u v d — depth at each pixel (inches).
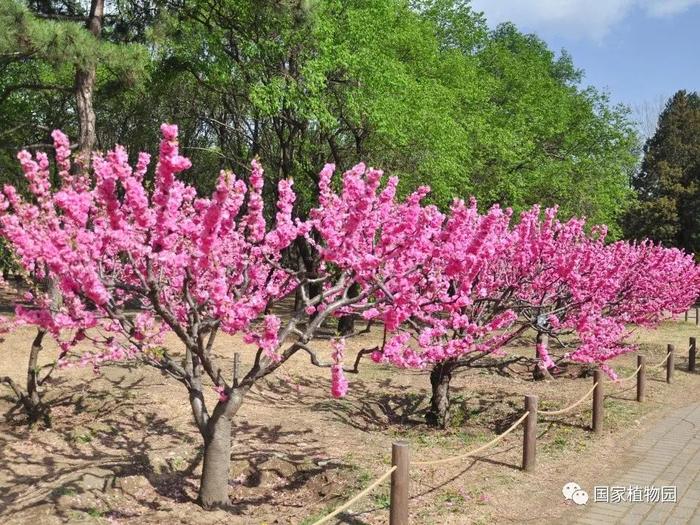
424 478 221.8
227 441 202.1
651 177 1485.0
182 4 523.8
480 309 289.3
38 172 155.9
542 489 216.2
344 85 510.9
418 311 205.3
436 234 197.3
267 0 469.4
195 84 675.4
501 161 682.2
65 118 739.4
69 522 179.9
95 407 292.8
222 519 191.0
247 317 169.9
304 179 572.4
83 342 398.3
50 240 151.0
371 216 202.4
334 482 219.1
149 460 234.4
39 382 270.8
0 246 296.2
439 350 222.7
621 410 338.6
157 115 765.3
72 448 246.7
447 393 313.3
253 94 473.1
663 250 461.1
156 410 293.0
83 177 174.9
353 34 494.6
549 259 292.4
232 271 217.5
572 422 311.4
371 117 474.3
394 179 209.0
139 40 528.7
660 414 337.4
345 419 309.6
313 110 479.5
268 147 637.9
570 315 321.1
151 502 202.7
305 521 187.5
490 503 199.5
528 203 751.7
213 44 514.9
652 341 620.7
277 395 345.1
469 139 621.3
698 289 528.7
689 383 427.5
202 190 873.5
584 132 814.5
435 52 614.5
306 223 196.5
